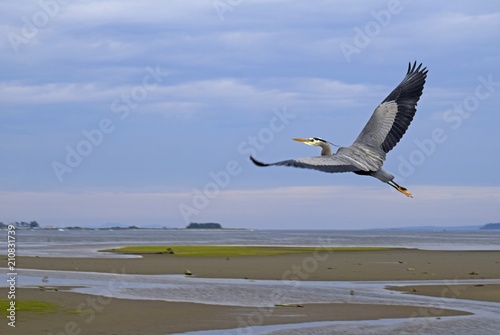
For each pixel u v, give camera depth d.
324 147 13.31
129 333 25.09
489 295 35.47
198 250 73.81
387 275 45.25
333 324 27.06
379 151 13.26
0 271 46.25
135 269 48.41
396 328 26.41
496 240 156.75
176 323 26.83
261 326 26.48
